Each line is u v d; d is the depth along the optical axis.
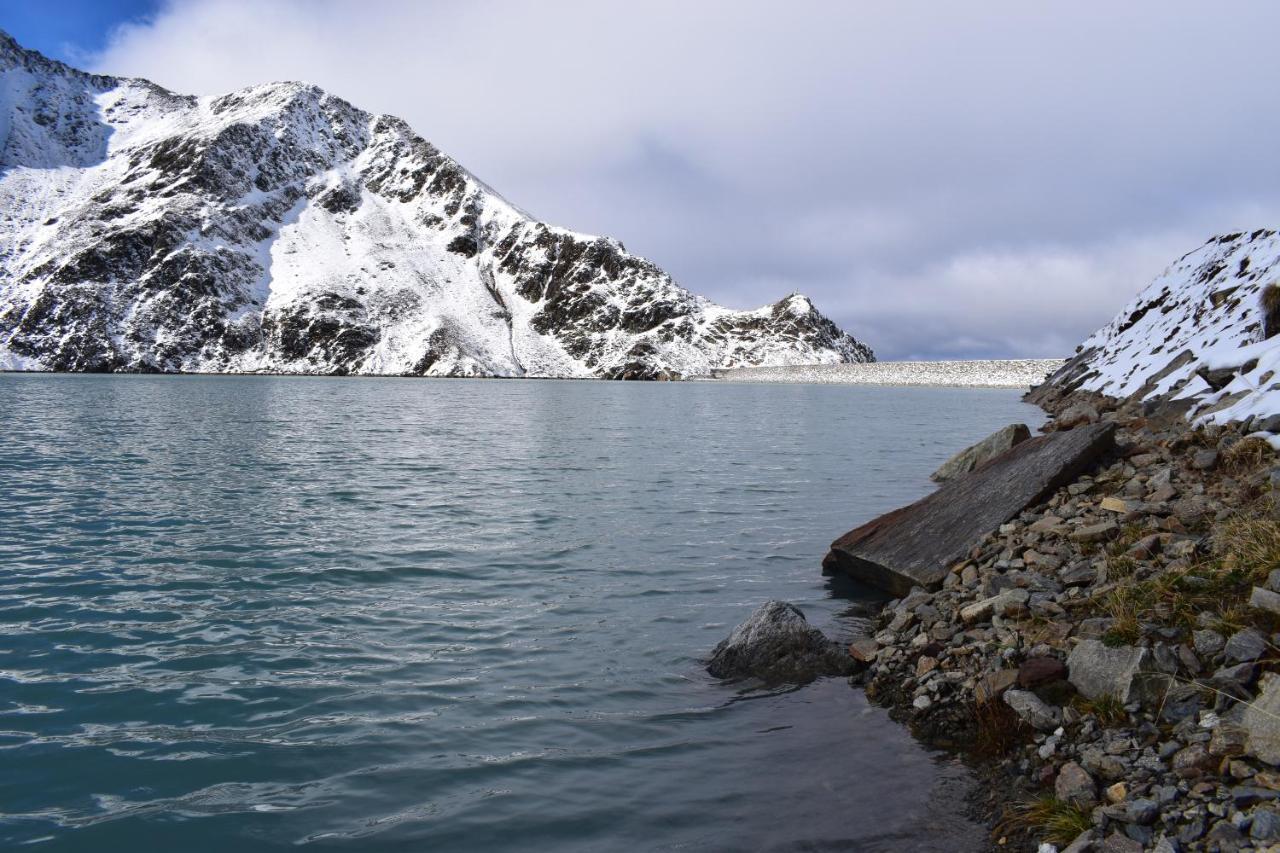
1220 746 6.39
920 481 29.97
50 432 47.44
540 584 15.23
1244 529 9.64
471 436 51.09
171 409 71.00
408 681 10.27
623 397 124.69
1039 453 15.41
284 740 8.54
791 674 10.38
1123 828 5.98
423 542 18.95
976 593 11.34
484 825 6.87
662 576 15.84
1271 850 5.25
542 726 8.93
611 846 6.52
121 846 6.55
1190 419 16.52
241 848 6.54
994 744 7.88
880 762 7.89
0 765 7.93
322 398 99.56
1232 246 38.62
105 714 9.20
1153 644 8.12
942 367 173.38
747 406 95.94
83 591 14.48
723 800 7.25
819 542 19.20
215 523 21.05
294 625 12.59
